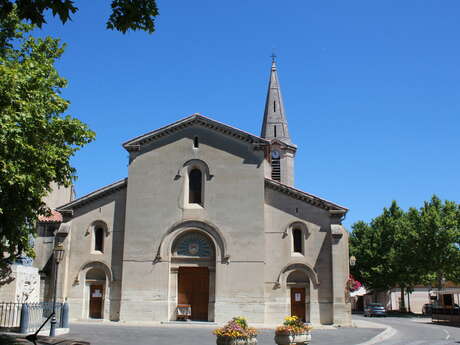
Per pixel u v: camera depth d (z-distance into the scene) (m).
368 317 57.25
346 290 35.50
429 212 60.22
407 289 68.88
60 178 22.88
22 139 18.34
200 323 34.94
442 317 46.50
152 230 37.94
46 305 28.00
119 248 38.34
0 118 17.08
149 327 32.91
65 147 22.73
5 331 24.25
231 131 38.69
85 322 35.91
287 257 36.69
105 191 39.28
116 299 37.50
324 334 29.94
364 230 71.50
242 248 36.75
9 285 28.50
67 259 38.41
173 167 38.88
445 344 25.77
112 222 38.88
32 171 20.00
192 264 37.38
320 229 36.78
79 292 37.88
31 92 19.45
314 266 36.25
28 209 20.89
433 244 59.03
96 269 38.56
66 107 22.23
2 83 17.70
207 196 37.97
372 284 67.75
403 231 62.94
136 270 37.38
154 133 39.44
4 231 20.61
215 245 37.00
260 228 36.94
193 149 38.97
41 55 23.25
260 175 37.84
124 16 11.30
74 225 39.16
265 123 57.53
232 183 37.97
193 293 37.25
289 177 53.50
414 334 32.75
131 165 39.28
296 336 19.98
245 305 35.75
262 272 36.19
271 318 35.84
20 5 10.95
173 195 38.38
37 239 41.16
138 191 38.78
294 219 37.19
